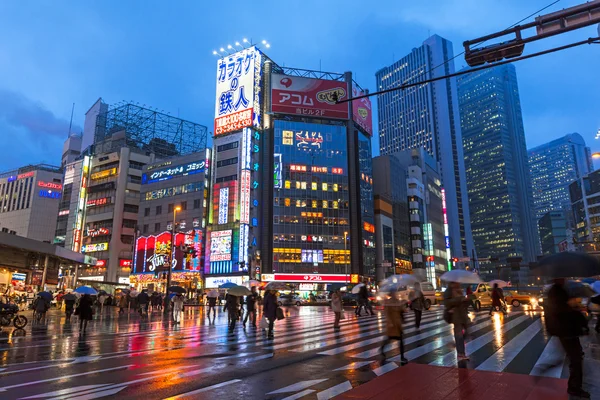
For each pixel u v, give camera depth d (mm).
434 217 116125
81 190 88250
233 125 73875
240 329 18188
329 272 72688
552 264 5906
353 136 81375
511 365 8578
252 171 72500
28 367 9109
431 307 34219
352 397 5723
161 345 12742
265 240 71438
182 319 25688
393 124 198125
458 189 169000
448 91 182125
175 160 79125
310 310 34750
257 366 9000
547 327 6160
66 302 23453
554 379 6758
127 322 23062
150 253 74812
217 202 71438
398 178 99188
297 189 75062
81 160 91250
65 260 44531
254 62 75250
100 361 9844
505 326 16750
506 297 32719
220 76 77688
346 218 76438
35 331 17828
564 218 173875
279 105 77000
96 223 85375
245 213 68500
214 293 22891
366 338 13742
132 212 84750
